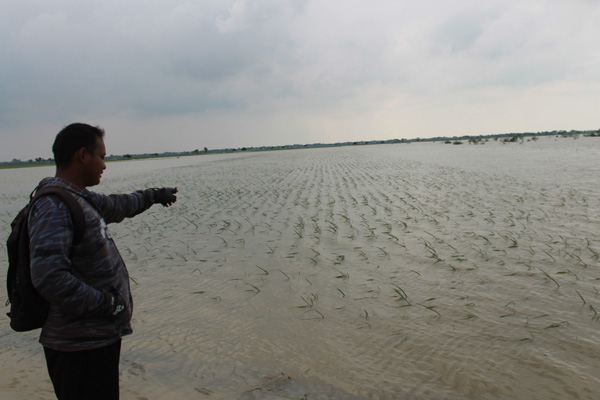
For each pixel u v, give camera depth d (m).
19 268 2.01
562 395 2.83
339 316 4.27
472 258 5.85
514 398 2.83
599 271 5.03
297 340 3.81
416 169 22.72
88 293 1.99
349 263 6.00
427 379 3.09
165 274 6.01
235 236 8.19
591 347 3.37
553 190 11.48
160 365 3.50
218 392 3.08
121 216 2.64
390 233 7.62
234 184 19.47
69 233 1.99
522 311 4.10
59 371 2.15
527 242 6.44
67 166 2.22
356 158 42.75
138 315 4.58
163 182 22.97
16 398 3.12
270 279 5.52
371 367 3.29
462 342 3.58
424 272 5.41
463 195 11.66
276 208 11.36
